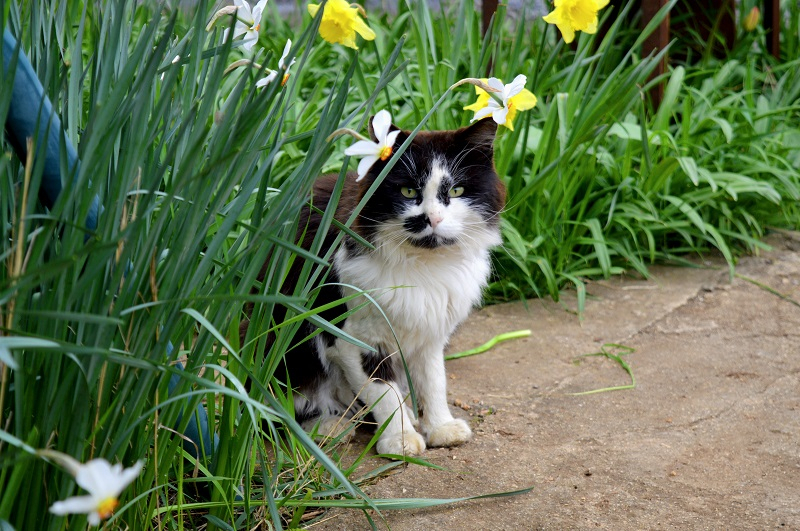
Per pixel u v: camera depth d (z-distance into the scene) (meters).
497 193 2.66
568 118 3.86
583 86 3.92
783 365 3.16
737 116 4.61
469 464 2.46
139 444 1.62
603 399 2.92
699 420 2.73
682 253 4.28
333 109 1.68
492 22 3.56
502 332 3.49
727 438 2.59
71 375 1.39
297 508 2.03
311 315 1.77
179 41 1.96
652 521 2.12
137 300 1.54
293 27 5.43
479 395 2.96
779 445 2.53
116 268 1.41
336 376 2.77
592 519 2.13
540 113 4.08
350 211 2.50
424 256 2.55
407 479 2.37
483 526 2.10
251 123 1.43
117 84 1.36
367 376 2.62
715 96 4.61
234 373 1.90
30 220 1.47
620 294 3.86
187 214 1.55
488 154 2.59
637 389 2.99
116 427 1.54
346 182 2.62
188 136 1.72
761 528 2.07
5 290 1.21
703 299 3.80
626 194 4.03
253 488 2.10
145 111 1.45
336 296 2.56
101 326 1.40
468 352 3.26
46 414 1.42
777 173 4.17
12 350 1.34
